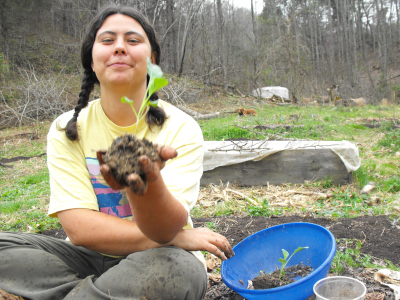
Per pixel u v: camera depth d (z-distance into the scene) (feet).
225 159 16.81
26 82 49.60
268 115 49.03
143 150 3.26
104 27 5.22
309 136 30.19
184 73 84.89
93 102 6.14
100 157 3.43
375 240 9.70
